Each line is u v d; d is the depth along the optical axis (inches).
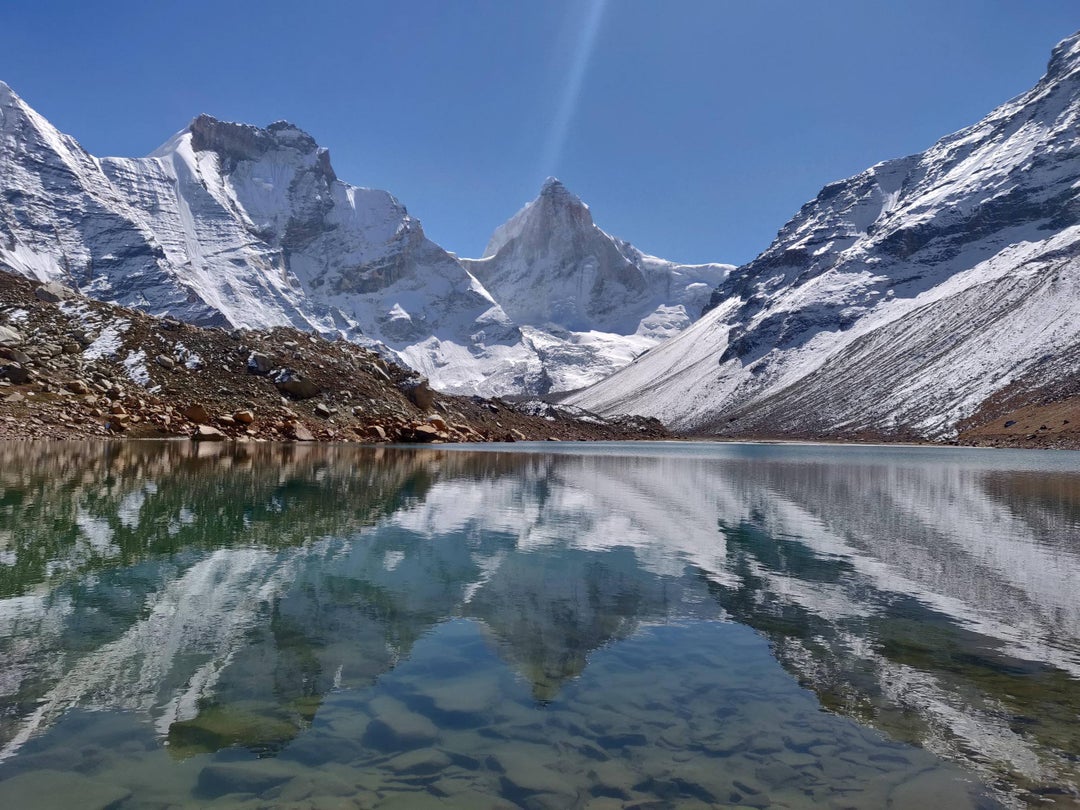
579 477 1499.8
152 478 1103.0
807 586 526.6
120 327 2721.5
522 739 270.2
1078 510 1013.2
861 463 2402.8
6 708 289.6
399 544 663.1
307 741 265.7
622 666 353.7
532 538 716.7
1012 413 6146.7
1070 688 329.1
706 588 517.7
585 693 317.7
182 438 2198.6
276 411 2657.5
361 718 287.3
